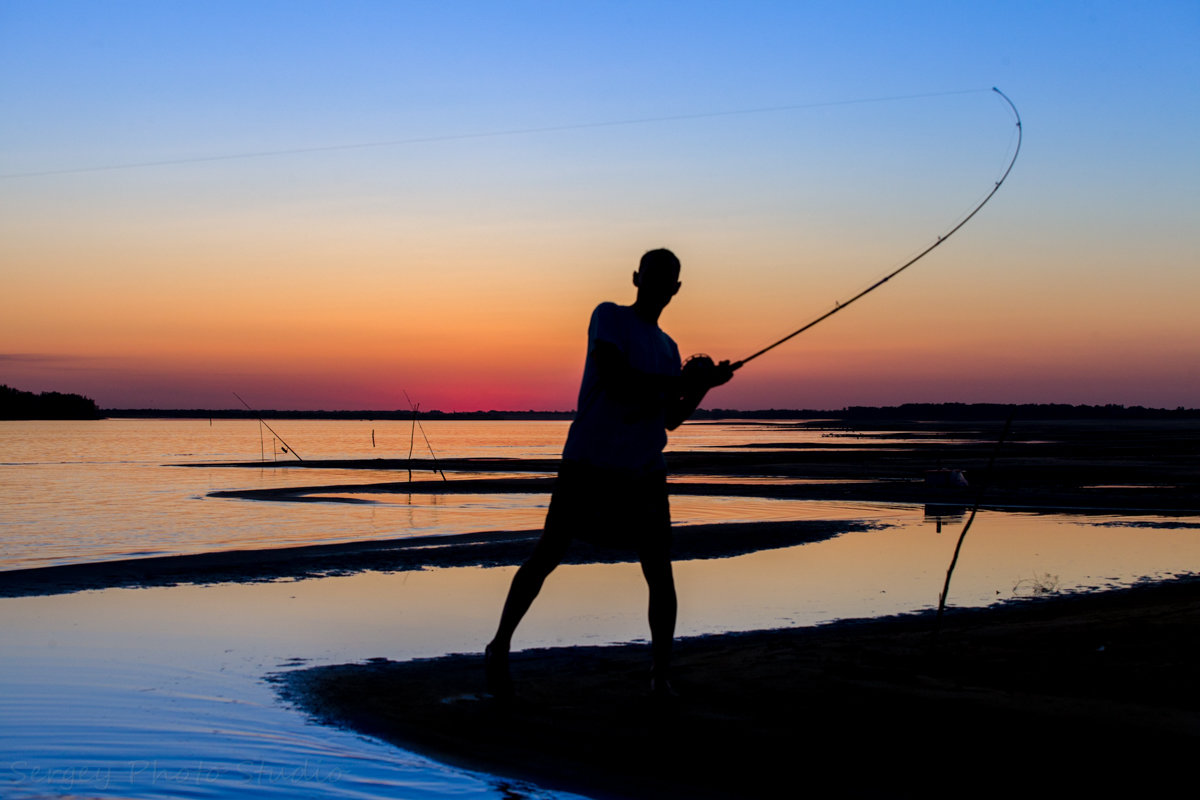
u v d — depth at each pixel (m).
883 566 11.87
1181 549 13.70
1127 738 3.75
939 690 4.53
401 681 5.39
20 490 29.52
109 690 5.30
